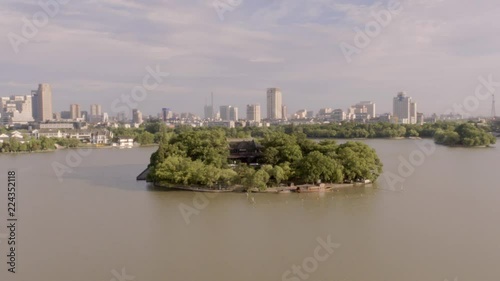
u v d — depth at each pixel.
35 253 74.44
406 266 67.19
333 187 126.31
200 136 147.00
